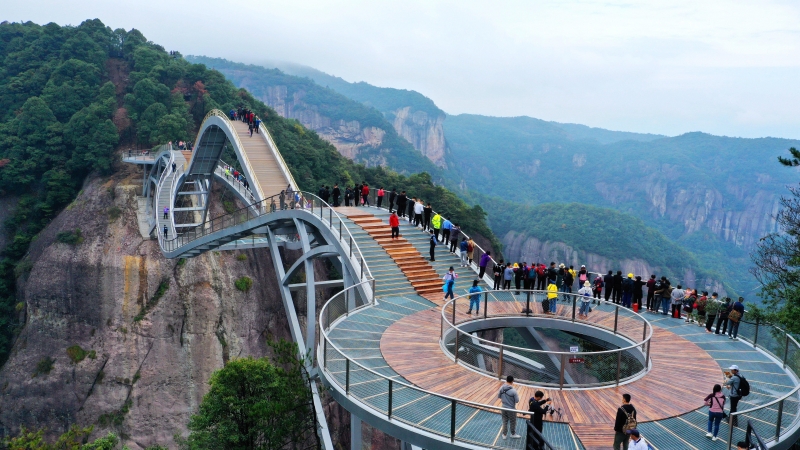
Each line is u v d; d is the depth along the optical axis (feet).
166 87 322.14
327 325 73.72
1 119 308.19
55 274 232.94
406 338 73.05
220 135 205.87
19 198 275.59
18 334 231.50
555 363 61.05
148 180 250.16
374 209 127.34
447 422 50.42
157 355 217.56
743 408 55.98
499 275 94.02
